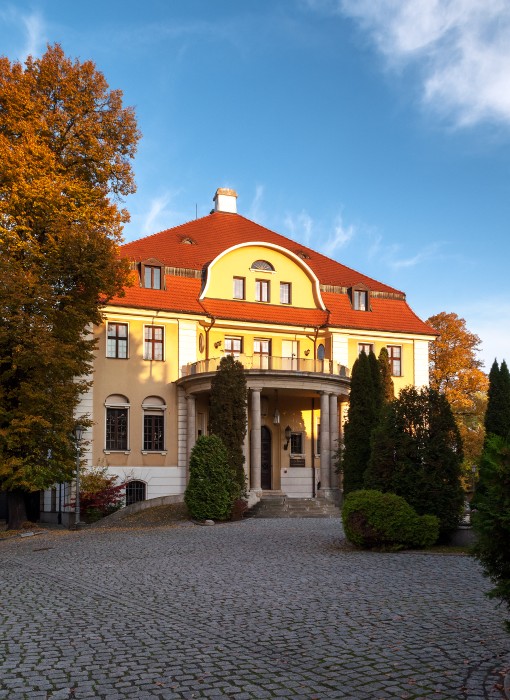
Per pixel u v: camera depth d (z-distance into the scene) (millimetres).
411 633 9008
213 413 32375
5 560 19141
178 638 8945
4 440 28156
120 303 38781
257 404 36938
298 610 10609
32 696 6746
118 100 33469
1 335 26500
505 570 7230
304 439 42875
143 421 39125
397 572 14609
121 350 39188
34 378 28625
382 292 46375
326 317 43750
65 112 32094
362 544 18703
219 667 7613
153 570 15531
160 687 6965
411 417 20156
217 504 29000
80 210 30594
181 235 45375
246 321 41781
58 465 29969
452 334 56844
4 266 27250
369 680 7102
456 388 55531
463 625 9445
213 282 42031
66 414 29219
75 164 32438
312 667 7570
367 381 26766
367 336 44406
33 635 9305
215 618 10141
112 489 34281
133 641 8836
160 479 39000
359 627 9391
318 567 15453
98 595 12461
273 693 6758
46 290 27516
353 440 26438
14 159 28672
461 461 20078
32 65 32000
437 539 19406
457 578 13727
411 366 45250
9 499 30547
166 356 39938
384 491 19875
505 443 7289
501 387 26734
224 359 32875
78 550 20406
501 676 7152
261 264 43406
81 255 28984
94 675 7383
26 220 29453
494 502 7180
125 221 33000
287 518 31781
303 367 38750
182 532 25000
